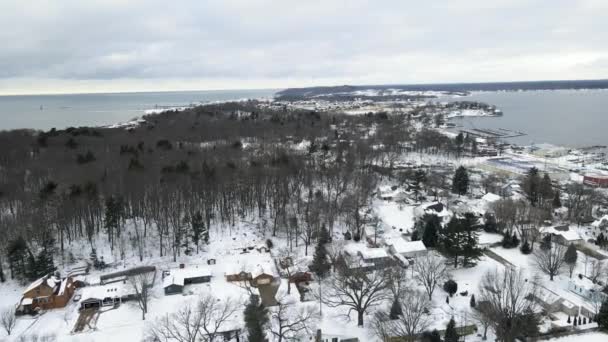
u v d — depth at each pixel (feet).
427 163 588.09
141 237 326.24
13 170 405.59
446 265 270.67
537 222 335.26
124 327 221.25
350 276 235.20
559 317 221.25
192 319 217.77
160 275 281.74
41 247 300.61
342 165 470.80
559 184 486.79
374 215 359.25
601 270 262.47
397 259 283.79
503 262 287.69
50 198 336.90
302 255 303.07
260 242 328.90
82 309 242.58
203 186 362.12
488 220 344.69
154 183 359.46
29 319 233.55
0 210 337.11
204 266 290.15
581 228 353.92
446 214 362.94
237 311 227.81
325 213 347.77
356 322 219.82
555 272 263.70
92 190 334.65
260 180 379.96
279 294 249.96
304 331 211.41
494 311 201.67
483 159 628.28
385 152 589.32
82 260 300.81
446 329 196.44
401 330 202.69
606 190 480.23
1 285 270.87
